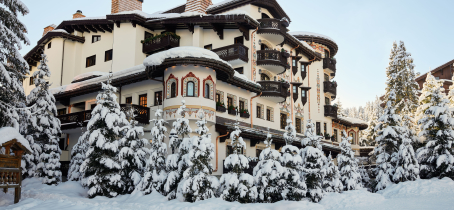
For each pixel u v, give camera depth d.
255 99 29.75
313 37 41.25
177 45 31.22
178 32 31.73
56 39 36.16
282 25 32.28
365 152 48.62
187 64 22.41
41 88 23.36
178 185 17.09
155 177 18.22
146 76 24.23
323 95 41.88
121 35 32.84
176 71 23.00
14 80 16.83
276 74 33.31
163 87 23.86
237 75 26.89
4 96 16.75
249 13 31.67
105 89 20.23
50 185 21.30
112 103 20.17
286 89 31.56
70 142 30.30
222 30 30.77
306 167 19.23
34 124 22.34
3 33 16.05
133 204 16.27
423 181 22.83
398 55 36.72
